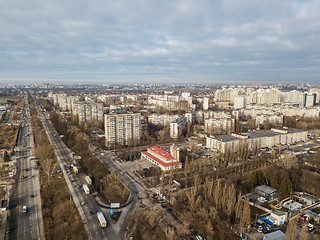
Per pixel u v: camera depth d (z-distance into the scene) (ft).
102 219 522.47
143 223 530.27
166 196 643.04
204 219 535.60
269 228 513.45
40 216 557.74
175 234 492.13
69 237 482.28
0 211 572.92
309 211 569.23
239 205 536.42
